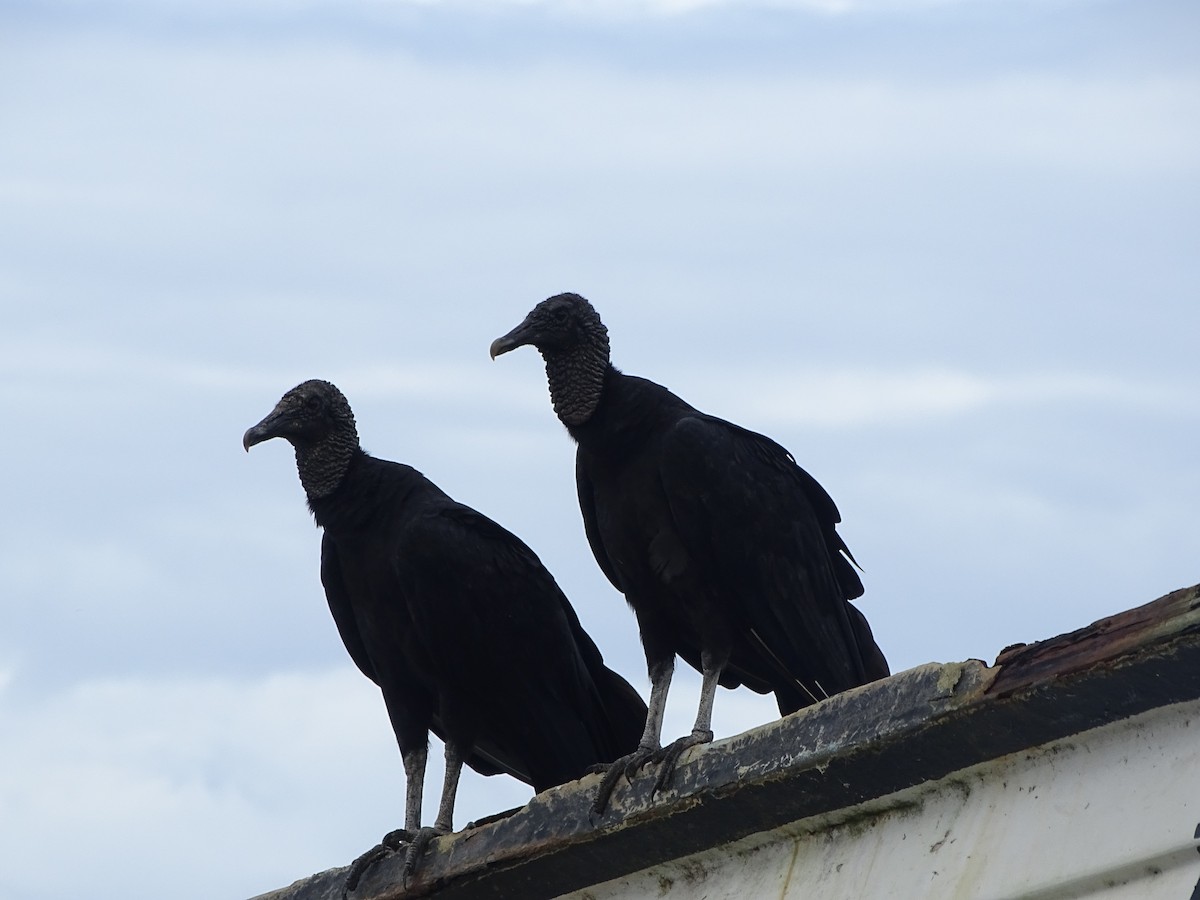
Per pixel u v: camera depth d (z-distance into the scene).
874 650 12.06
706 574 11.30
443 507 12.40
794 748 7.77
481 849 9.45
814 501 11.98
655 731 11.30
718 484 11.23
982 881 6.93
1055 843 6.75
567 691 12.50
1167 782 6.50
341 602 12.81
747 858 8.29
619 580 12.02
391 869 10.09
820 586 11.54
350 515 12.56
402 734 12.45
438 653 12.12
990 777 7.25
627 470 11.55
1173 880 6.30
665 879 8.70
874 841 7.64
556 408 11.95
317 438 12.86
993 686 7.01
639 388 11.74
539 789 12.62
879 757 7.42
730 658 12.09
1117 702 6.64
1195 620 6.28
